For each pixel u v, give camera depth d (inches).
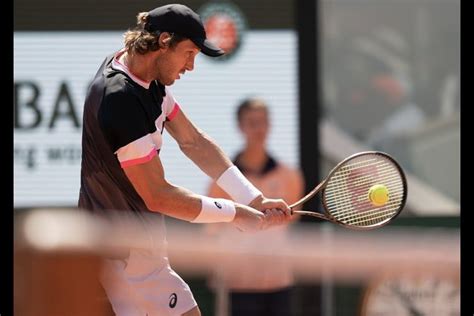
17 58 1193.4
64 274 340.8
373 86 1235.9
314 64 1200.2
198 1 1193.4
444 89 1240.2
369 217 676.7
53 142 1192.8
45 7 1192.8
